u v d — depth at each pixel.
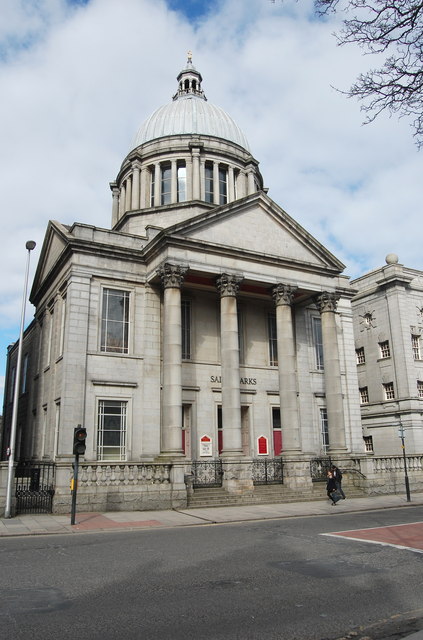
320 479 27.23
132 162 38.34
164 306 24.66
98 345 25.14
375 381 43.22
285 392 26.38
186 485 22.61
